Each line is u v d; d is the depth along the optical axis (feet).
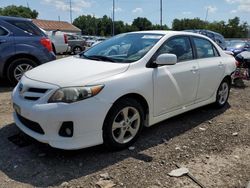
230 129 16.71
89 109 11.80
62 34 65.05
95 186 10.73
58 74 12.72
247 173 12.01
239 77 29.07
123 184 10.89
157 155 13.15
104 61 14.32
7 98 21.29
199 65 17.25
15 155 12.67
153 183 11.03
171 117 16.43
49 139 11.80
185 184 11.05
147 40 15.57
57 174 11.38
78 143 11.88
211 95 18.94
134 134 13.87
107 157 12.74
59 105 11.58
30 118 12.12
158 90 14.43
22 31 24.73
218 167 12.39
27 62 24.90
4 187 10.53
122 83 12.79
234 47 59.00
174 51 15.87
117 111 12.75
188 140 14.93
